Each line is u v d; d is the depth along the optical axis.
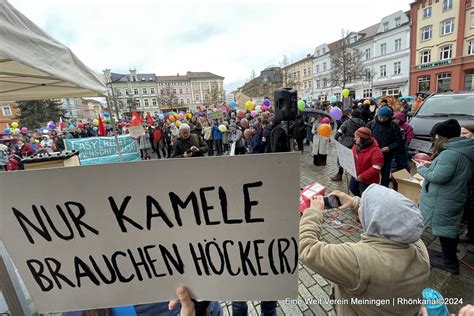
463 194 2.05
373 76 32.75
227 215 0.79
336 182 5.15
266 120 6.20
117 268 0.84
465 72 23.28
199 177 0.76
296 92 2.84
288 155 0.74
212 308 1.02
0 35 1.41
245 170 0.76
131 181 0.76
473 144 1.98
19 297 0.86
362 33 36.34
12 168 6.59
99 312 1.13
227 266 0.84
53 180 0.75
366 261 0.90
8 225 0.78
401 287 0.88
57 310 0.86
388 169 3.63
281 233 0.80
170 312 1.20
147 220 0.80
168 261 0.84
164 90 51.28
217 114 13.10
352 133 4.50
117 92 55.94
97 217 0.79
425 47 25.92
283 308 2.06
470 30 22.33
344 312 1.04
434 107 4.86
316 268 0.96
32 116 27.30
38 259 0.82
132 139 8.16
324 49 41.72
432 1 24.50
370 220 0.96
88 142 7.32
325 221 3.34
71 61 2.25
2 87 3.04
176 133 9.96
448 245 2.19
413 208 0.92
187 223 0.80
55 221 0.78
